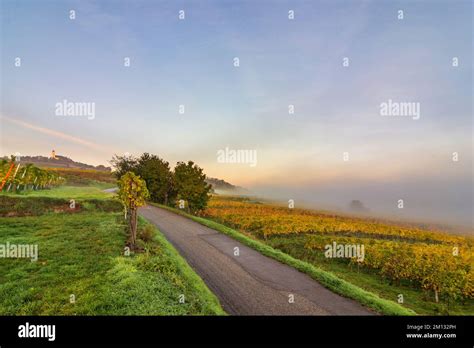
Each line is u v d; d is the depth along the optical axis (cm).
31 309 865
